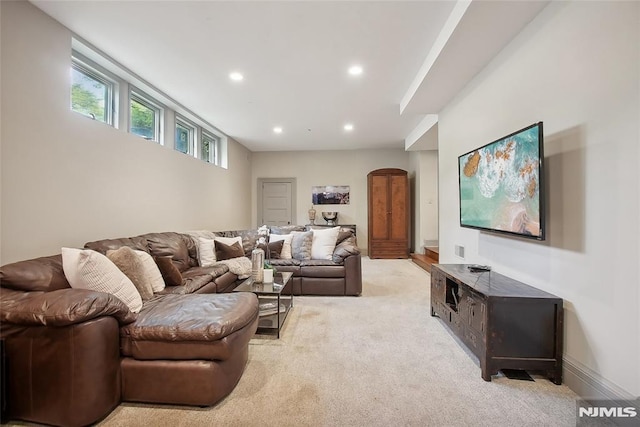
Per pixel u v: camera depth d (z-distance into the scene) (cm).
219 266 335
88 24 233
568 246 175
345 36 251
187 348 158
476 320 199
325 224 755
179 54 279
